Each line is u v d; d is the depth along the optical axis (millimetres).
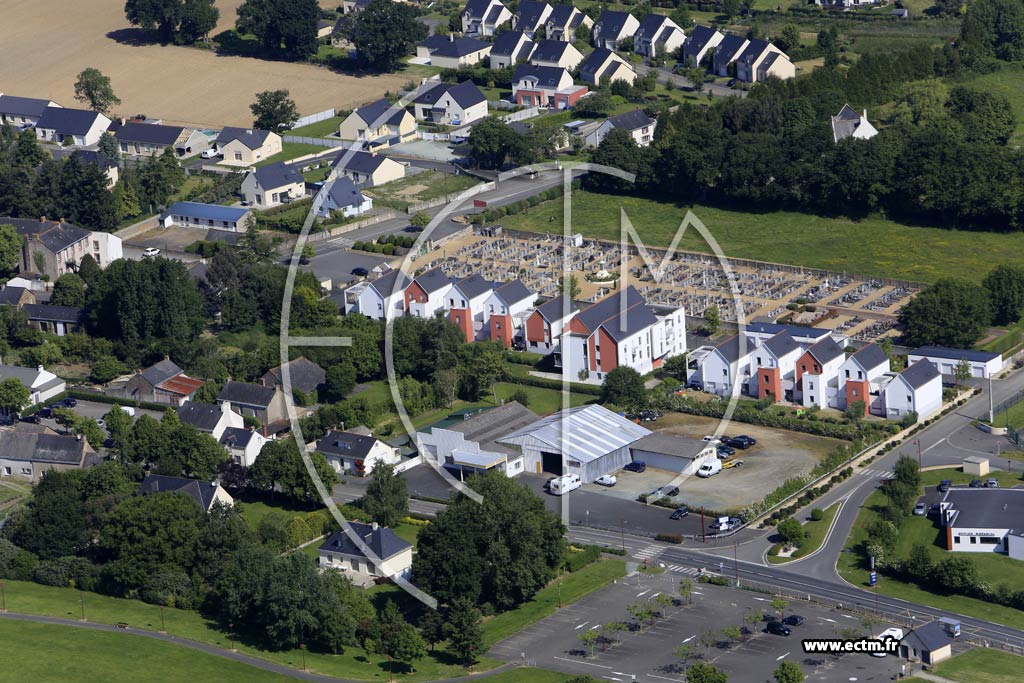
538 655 184750
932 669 179500
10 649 180250
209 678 175500
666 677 178250
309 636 186750
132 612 193250
